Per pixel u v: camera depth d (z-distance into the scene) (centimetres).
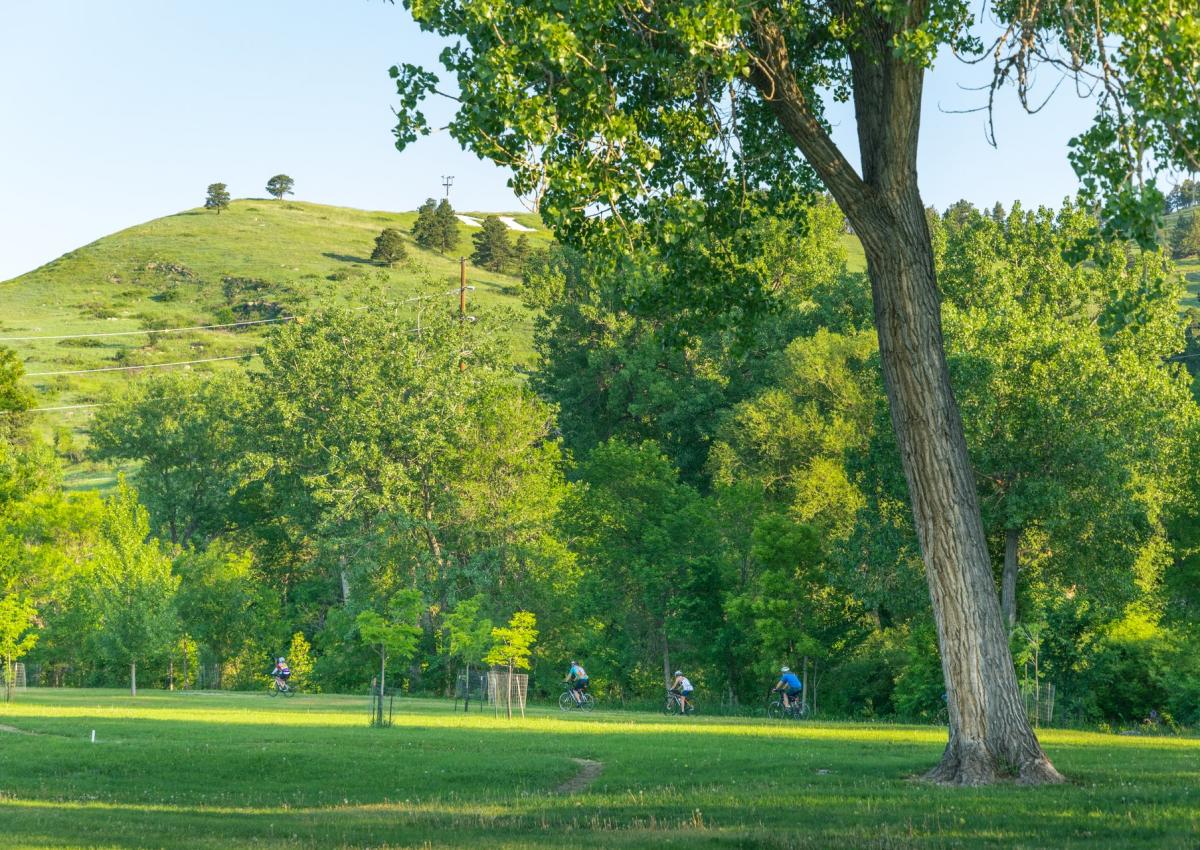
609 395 8250
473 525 6088
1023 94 1525
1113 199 1389
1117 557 4275
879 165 1769
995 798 1405
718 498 5578
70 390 16112
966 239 6731
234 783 1844
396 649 3138
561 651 5666
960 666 1716
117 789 1767
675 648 5509
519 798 1599
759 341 7356
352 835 1148
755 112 2122
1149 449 4447
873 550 4394
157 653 5044
